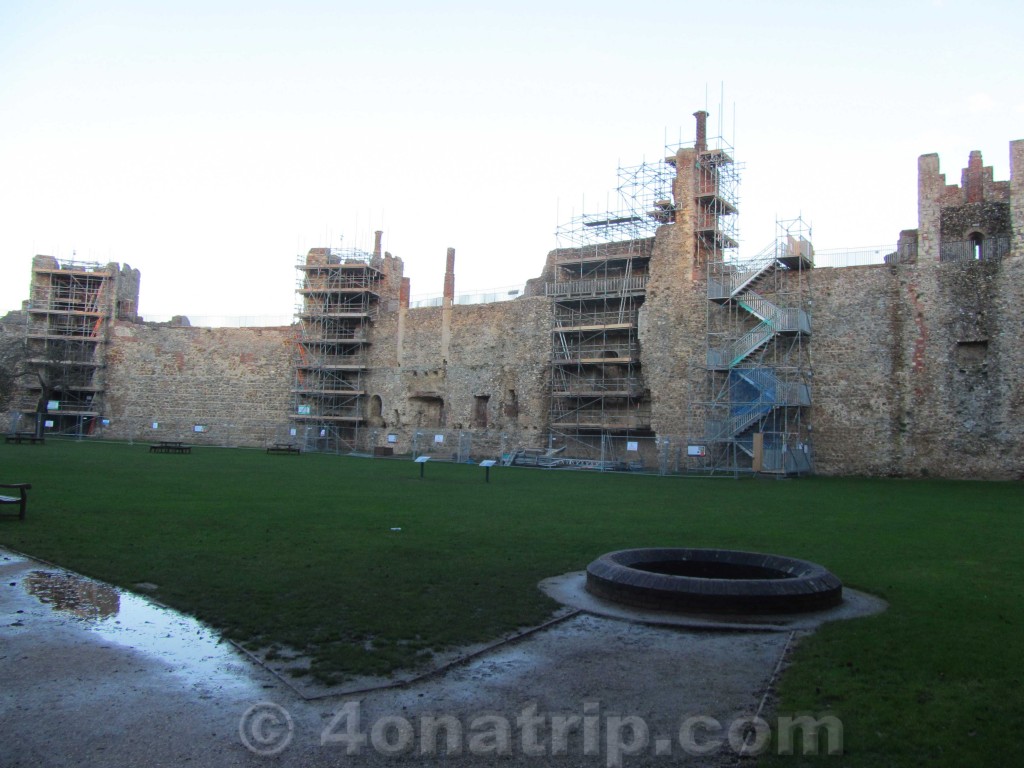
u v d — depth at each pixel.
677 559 10.05
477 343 43.03
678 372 35.03
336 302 49.03
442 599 8.55
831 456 30.91
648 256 37.72
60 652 6.73
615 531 13.66
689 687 6.19
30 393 51.66
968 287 28.89
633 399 37.28
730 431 31.30
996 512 17.44
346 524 13.73
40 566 9.81
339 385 48.38
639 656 6.91
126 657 6.62
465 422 43.06
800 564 9.34
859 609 8.50
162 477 22.05
